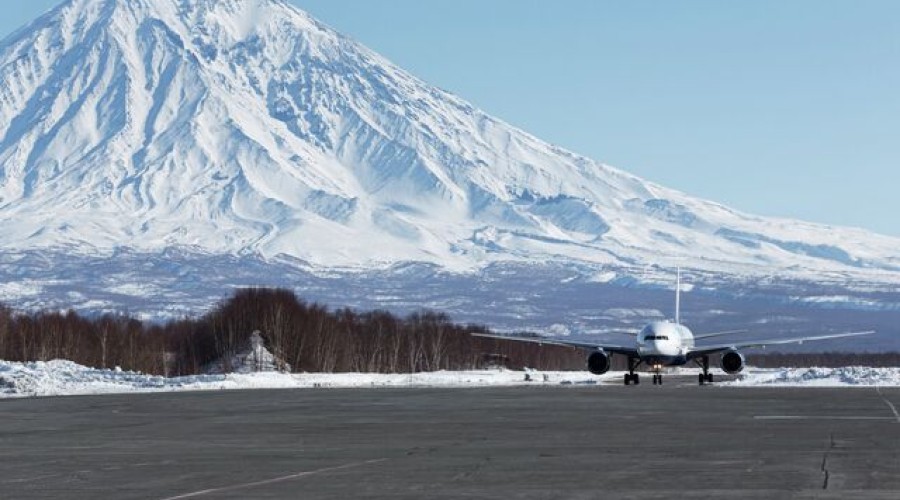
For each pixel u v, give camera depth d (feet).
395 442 197.57
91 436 212.02
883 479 142.41
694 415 268.82
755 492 131.95
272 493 134.72
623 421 248.52
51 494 135.23
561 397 368.07
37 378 439.63
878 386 475.72
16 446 192.75
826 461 162.91
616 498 128.77
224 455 176.65
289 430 224.74
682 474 149.07
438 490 136.15
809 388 453.58
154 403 325.83
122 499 130.72
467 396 375.04
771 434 210.38
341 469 157.48
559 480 144.36
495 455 174.50
